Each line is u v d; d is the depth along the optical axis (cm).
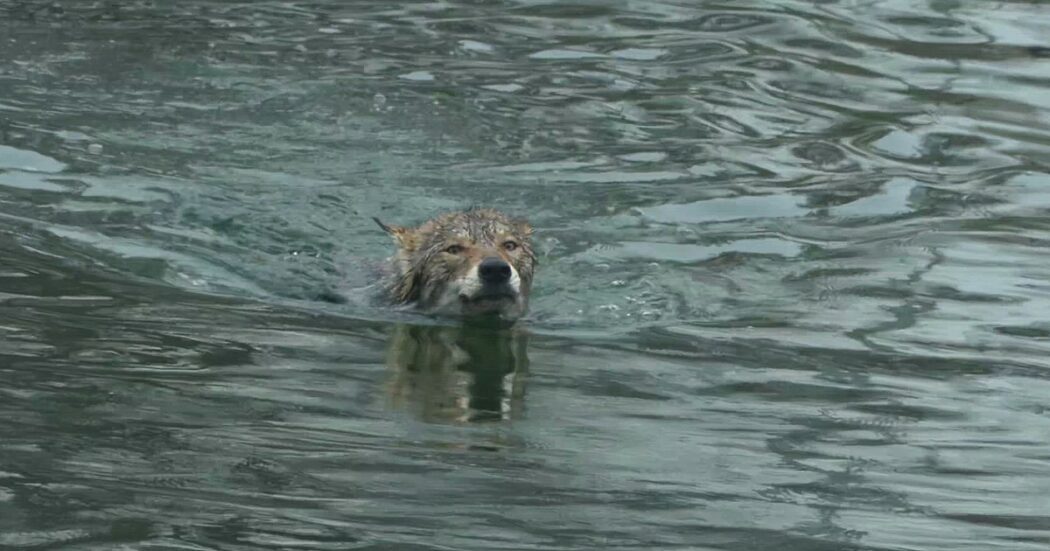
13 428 895
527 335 1196
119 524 762
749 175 1636
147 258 1315
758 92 1945
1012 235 1453
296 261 1371
